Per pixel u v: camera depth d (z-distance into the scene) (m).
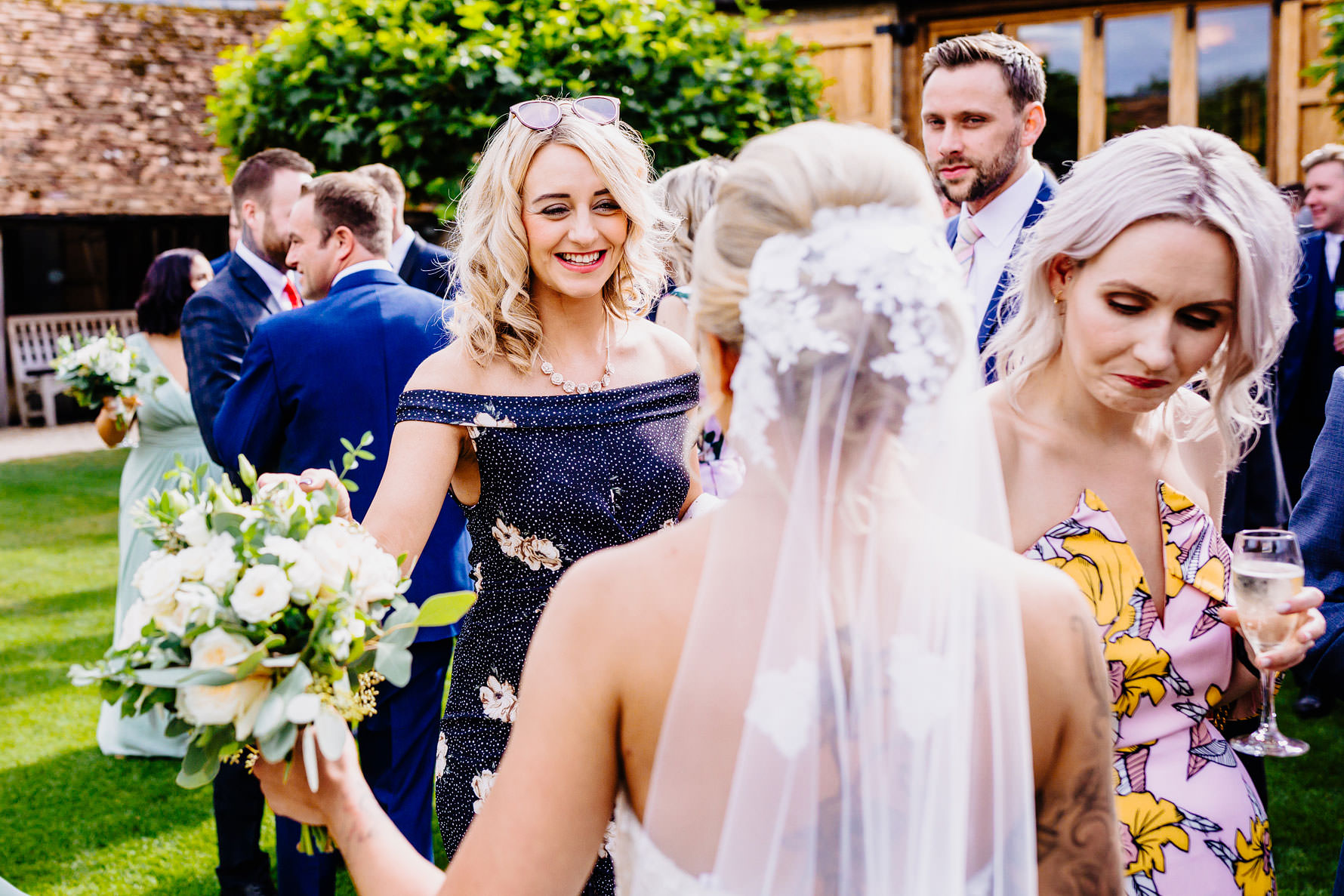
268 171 3.83
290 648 1.49
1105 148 1.75
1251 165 1.67
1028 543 1.84
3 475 10.88
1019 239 3.22
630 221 2.38
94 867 3.64
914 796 1.08
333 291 3.20
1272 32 8.10
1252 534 1.77
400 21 6.12
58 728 4.74
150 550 4.39
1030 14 8.76
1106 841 1.18
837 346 1.09
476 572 2.38
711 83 6.05
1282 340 1.76
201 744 1.43
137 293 17.31
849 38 9.09
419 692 2.98
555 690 1.13
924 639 1.10
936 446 1.15
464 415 2.26
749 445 1.12
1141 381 1.70
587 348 2.39
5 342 15.25
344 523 1.71
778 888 1.07
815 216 1.14
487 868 1.13
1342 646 1.97
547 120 2.26
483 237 2.30
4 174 14.28
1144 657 1.75
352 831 1.35
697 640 1.10
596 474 2.28
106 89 15.43
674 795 1.10
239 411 3.12
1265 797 2.16
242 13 16.88
